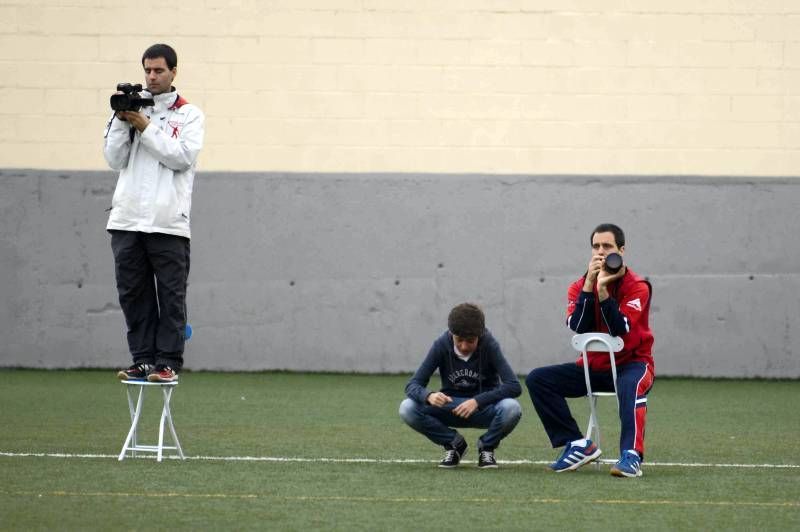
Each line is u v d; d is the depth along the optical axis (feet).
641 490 70.13
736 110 148.66
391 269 148.36
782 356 147.64
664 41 148.66
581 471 77.92
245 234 147.84
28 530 57.11
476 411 78.07
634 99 148.77
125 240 79.15
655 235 147.95
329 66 148.66
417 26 148.56
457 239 148.15
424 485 71.15
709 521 61.05
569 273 148.15
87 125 148.15
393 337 148.25
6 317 147.74
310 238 148.25
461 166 148.66
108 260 147.95
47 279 147.74
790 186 147.64
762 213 147.95
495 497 67.15
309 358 148.36
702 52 148.77
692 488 71.15
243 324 148.05
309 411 113.09
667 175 148.15
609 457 86.69
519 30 148.56
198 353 148.15
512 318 147.95
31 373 143.74
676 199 147.84
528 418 111.45
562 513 62.64
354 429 100.58
